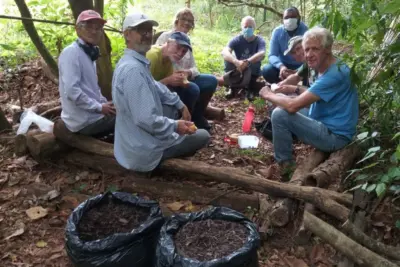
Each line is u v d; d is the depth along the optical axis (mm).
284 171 3771
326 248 2932
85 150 3826
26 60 6336
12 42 6543
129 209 2830
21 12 4242
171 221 2619
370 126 3738
